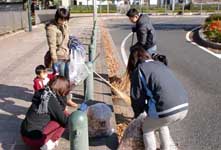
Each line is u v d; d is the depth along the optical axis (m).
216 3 58.25
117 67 10.75
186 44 16.70
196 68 10.77
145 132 4.41
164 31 23.67
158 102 4.06
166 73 4.11
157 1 65.94
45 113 4.59
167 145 4.63
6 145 5.00
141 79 4.09
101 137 5.18
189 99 7.50
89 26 25.42
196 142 5.43
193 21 34.69
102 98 7.03
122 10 51.22
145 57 4.29
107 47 14.48
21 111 6.41
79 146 3.57
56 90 4.67
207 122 6.22
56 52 6.29
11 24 20.83
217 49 15.02
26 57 12.16
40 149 4.71
